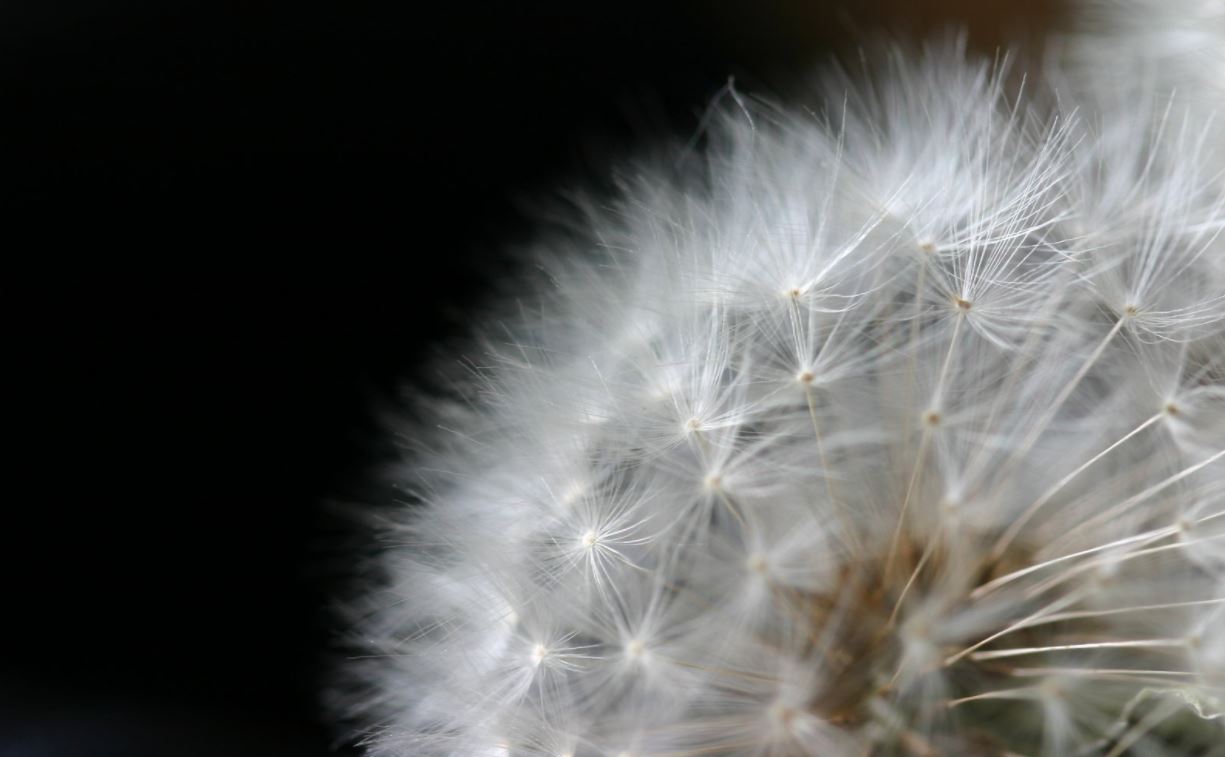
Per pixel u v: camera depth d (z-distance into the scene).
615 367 0.09
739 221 0.09
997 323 0.09
